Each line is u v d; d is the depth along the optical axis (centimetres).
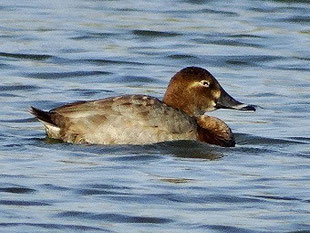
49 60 2316
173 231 1311
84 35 2536
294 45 2503
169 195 1434
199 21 2697
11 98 2002
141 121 1623
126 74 2220
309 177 1529
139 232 1303
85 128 1623
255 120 1905
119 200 1409
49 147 1627
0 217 1333
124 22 2656
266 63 2362
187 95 1708
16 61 2297
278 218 1357
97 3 2855
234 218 1357
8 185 1451
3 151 1609
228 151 1664
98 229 1306
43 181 1473
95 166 1545
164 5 2850
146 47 2462
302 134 1791
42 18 2677
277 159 1627
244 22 2700
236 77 2239
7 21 2628
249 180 1509
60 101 1988
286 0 2912
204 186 1475
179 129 1644
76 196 1420
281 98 2064
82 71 2231
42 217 1340
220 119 1830
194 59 2372
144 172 1530
